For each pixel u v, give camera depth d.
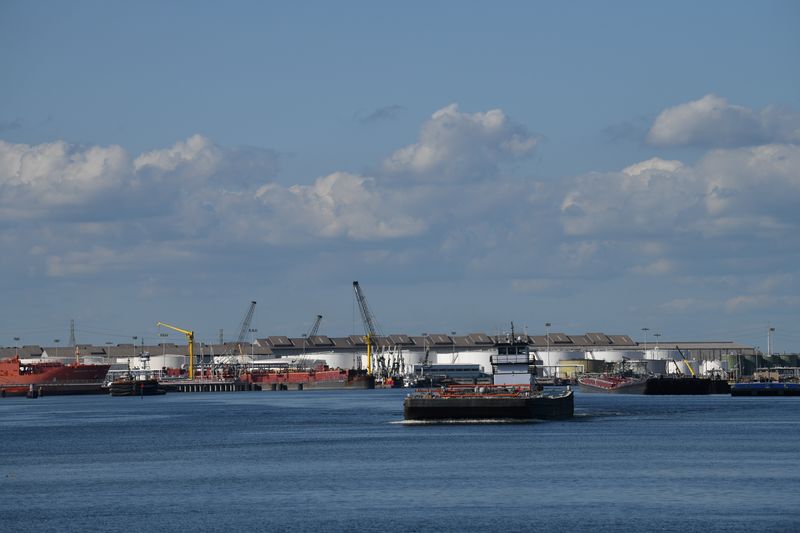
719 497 176.25
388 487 192.00
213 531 155.00
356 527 155.88
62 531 157.38
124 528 158.62
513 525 155.25
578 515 161.75
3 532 157.50
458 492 184.62
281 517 164.50
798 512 162.00
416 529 153.62
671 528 151.25
